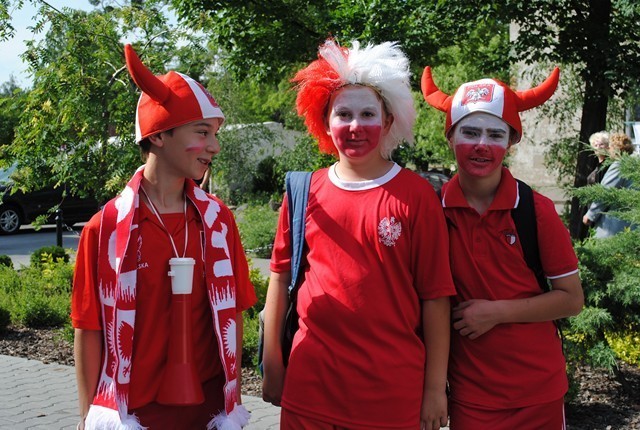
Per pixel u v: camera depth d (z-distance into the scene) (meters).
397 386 2.89
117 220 2.76
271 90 27.19
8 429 4.84
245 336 6.30
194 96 2.80
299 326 3.05
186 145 2.80
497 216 3.07
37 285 9.19
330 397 2.93
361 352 2.90
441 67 17.08
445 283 2.96
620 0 10.52
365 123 2.94
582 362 5.49
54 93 8.34
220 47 12.10
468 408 3.07
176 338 2.80
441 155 18.73
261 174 25.67
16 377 6.08
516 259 3.06
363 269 2.90
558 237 3.06
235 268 3.03
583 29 10.09
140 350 2.79
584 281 5.09
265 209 17.94
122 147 8.38
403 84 3.01
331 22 10.93
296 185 3.11
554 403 3.07
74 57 8.31
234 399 2.90
